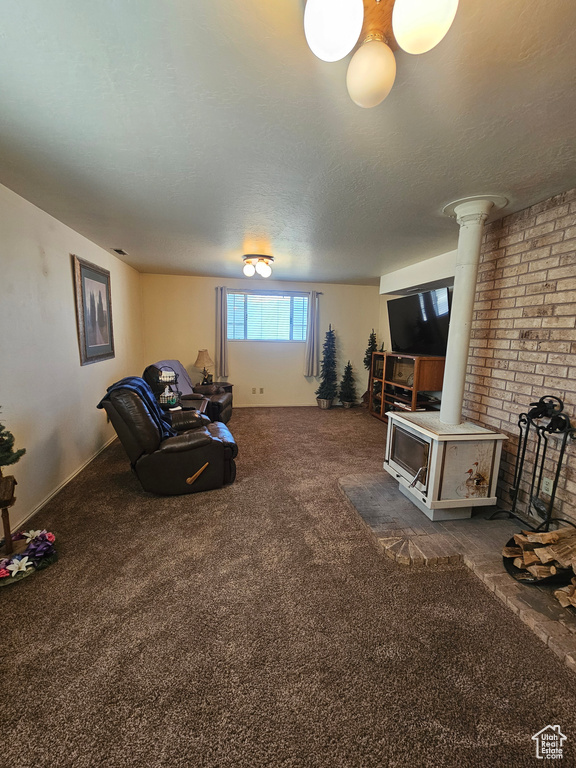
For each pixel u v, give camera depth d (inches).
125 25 36.9
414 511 93.0
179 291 216.4
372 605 62.7
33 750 40.1
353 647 54.2
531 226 87.7
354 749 40.8
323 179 75.4
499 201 84.8
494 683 48.8
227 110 51.8
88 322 127.6
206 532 85.3
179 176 74.9
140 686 47.5
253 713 44.5
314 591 66.0
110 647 53.4
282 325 234.4
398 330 186.4
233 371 231.3
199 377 224.1
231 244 133.0
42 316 96.9
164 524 88.6
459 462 84.3
